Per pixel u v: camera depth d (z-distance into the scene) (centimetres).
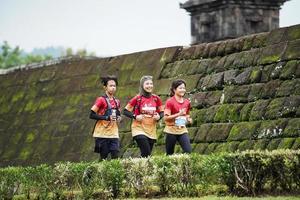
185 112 2205
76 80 3272
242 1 6356
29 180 2117
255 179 1825
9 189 2153
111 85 2269
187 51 2788
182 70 2745
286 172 1830
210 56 2669
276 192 1827
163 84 2777
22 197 2130
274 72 2402
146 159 1977
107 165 2006
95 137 2270
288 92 2323
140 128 2236
